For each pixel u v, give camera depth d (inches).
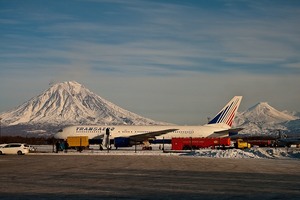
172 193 807.1
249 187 909.8
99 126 3452.3
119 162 1781.5
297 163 1796.3
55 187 890.1
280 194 804.0
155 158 2133.4
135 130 3440.0
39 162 1770.4
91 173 1235.2
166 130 3437.5
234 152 2440.9
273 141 4744.1
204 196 769.6
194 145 3358.8
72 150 3388.3
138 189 863.1
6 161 1852.9
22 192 810.2
